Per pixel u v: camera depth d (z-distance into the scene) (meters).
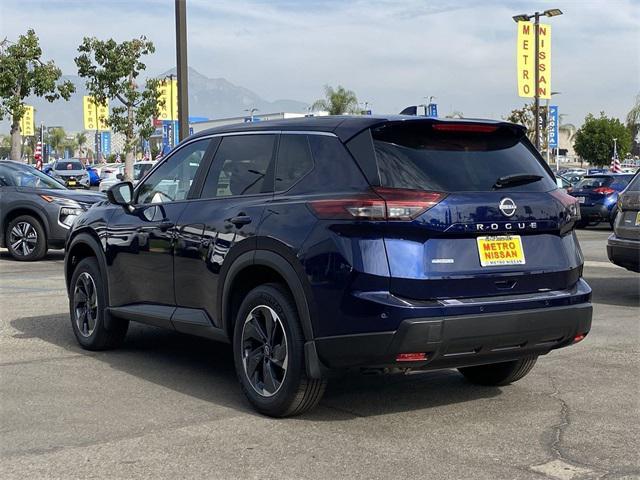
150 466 4.37
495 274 4.98
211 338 5.82
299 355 4.99
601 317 9.04
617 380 6.28
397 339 4.67
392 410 5.45
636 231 9.88
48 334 7.93
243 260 5.36
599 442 4.80
